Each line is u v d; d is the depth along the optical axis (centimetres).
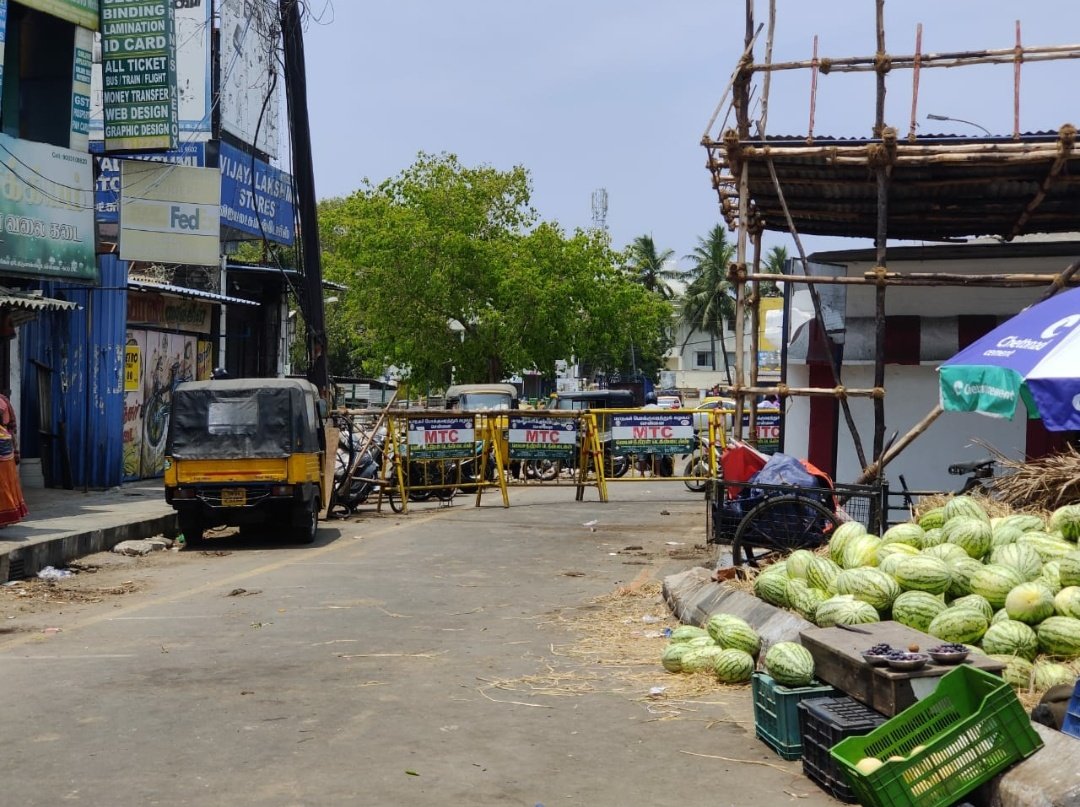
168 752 603
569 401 3550
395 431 2111
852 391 1279
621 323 4719
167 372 2380
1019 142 1240
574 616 1012
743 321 1336
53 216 1755
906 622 708
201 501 1539
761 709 632
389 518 1955
